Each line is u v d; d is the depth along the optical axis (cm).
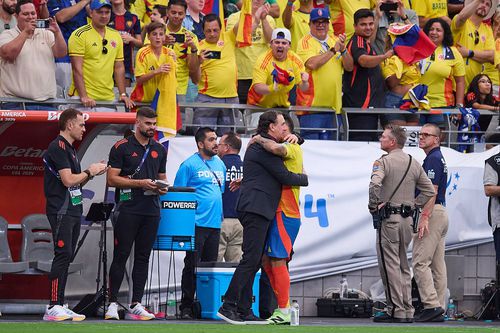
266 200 3631
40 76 4388
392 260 4106
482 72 5584
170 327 3372
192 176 4109
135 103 4509
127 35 4825
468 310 4894
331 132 4878
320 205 4722
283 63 4716
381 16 5356
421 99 4991
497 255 4569
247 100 4834
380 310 4512
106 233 4050
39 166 4122
